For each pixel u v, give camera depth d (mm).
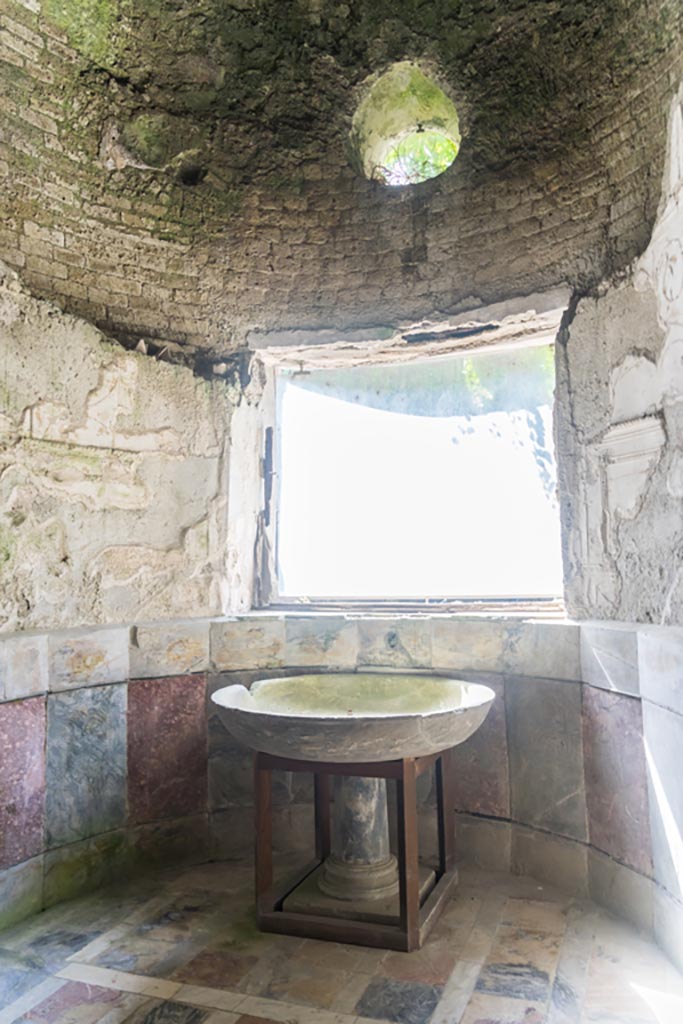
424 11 2486
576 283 2486
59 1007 1639
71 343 2473
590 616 2418
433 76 2660
